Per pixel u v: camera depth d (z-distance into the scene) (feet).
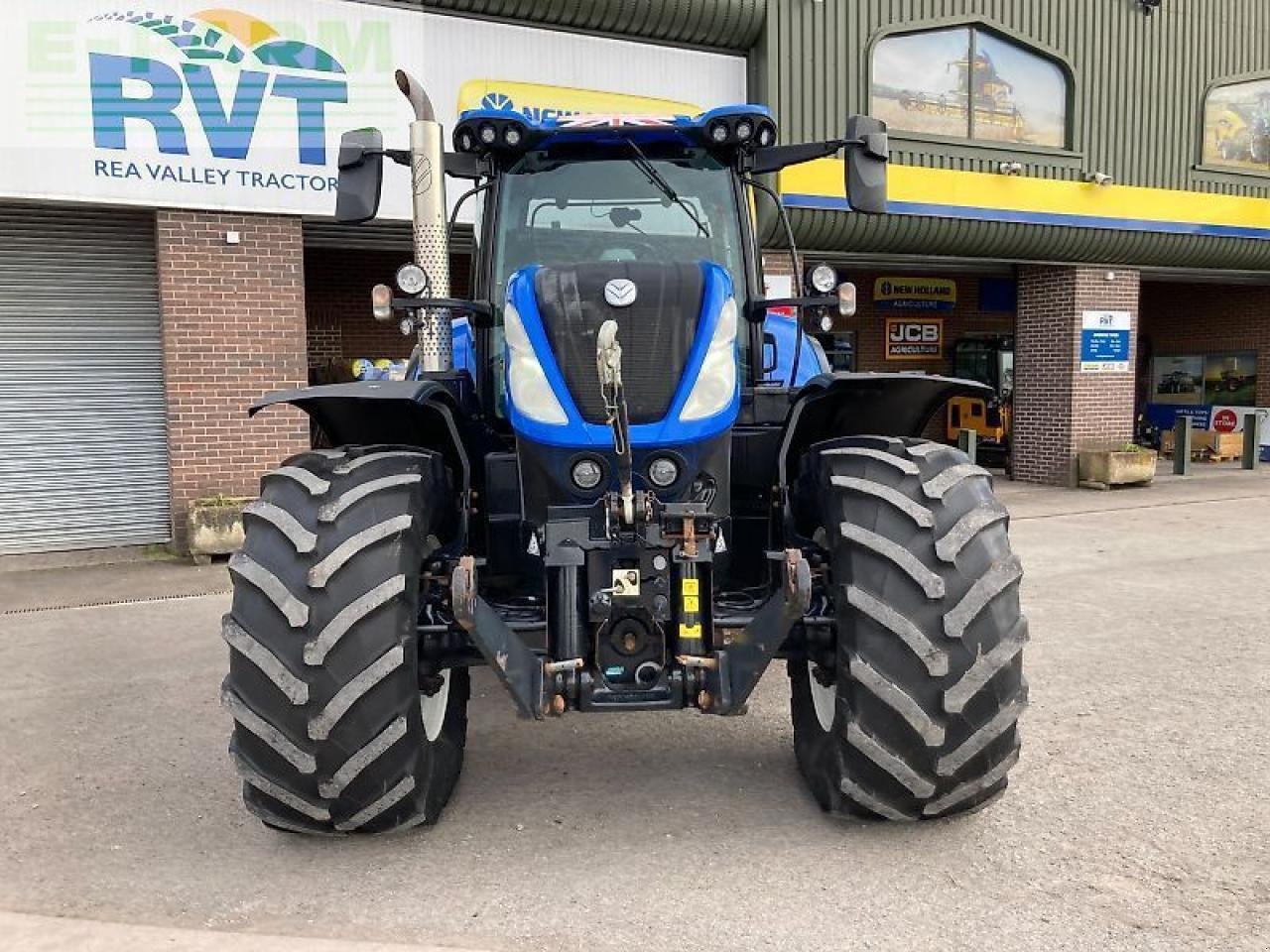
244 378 30.55
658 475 10.66
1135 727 14.53
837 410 12.78
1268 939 8.95
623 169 13.78
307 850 11.09
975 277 59.62
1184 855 10.59
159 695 17.02
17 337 29.63
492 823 11.71
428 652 10.76
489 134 13.32
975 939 9.05
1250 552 29.37
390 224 33.19
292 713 9.62
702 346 10.78
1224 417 59.47
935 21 39.24
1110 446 46.32
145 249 30.66
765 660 9.76
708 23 35.40
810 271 13.01
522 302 10.96
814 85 37.19
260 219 30.30
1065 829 11.23
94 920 9.58
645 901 9.80
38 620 22.79
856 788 10.53
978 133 41.24
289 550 9.91
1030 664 17.88
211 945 9.10
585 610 10.58
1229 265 47.96
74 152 27.58
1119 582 25.26
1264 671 17.33
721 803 12.16
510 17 32.94
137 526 31.55
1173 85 44.86
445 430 12.55
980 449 56.34
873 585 9.94
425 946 9.06
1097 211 43.45
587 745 14.33
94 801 12.55
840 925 9.31
